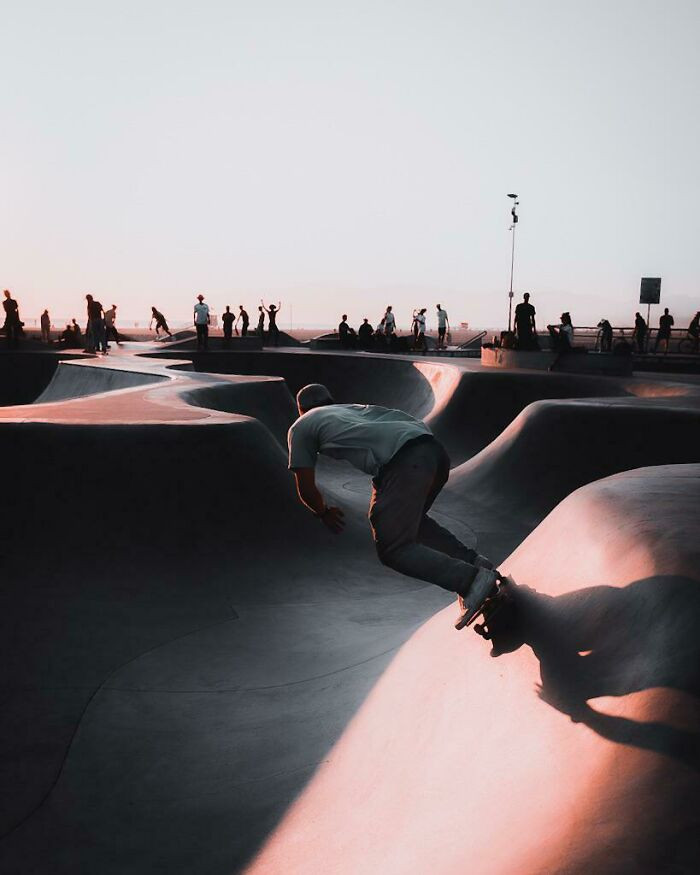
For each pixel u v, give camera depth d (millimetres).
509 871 1509
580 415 9711
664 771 1548
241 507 6512
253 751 3518
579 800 1650
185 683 4289
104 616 5074
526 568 3158
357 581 6270
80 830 2961
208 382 12938
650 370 22188
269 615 5426
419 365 20547
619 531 2576
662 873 1301
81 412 7820
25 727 3744
